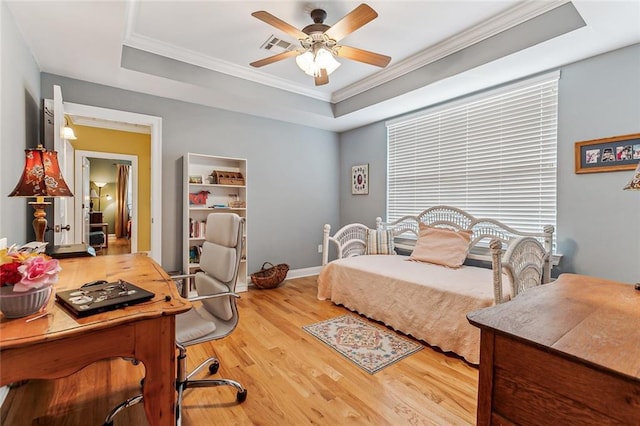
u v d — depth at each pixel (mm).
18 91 2145
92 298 1092
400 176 4223
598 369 713
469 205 3443
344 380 1945
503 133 3141
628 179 2369
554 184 2795
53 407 1659
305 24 2570
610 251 2467
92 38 2312
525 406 843
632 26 2076
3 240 1551
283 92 3854
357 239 4117
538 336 854
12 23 2002
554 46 2359
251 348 2359
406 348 2402
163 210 3594
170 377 1069
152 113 3479
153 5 2293
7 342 803
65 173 2916
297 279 4586
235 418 1592
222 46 2924
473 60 2746
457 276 2740
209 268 1922
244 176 4047
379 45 2906
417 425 1547
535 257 2416
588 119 2559
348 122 4551
